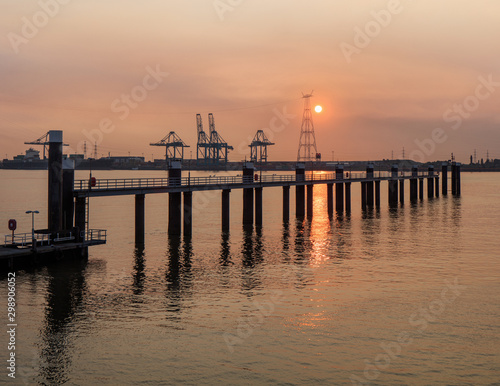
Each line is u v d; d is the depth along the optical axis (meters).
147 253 50.31
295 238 60.94
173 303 34.12
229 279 40.50
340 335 28.97
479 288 38.16
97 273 41.50
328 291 37.28
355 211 97.31
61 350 26.66
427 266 45.50
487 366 25.47
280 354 26.56
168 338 28.27
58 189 44.28
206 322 30.67
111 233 65.12
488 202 119.50
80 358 25.81
